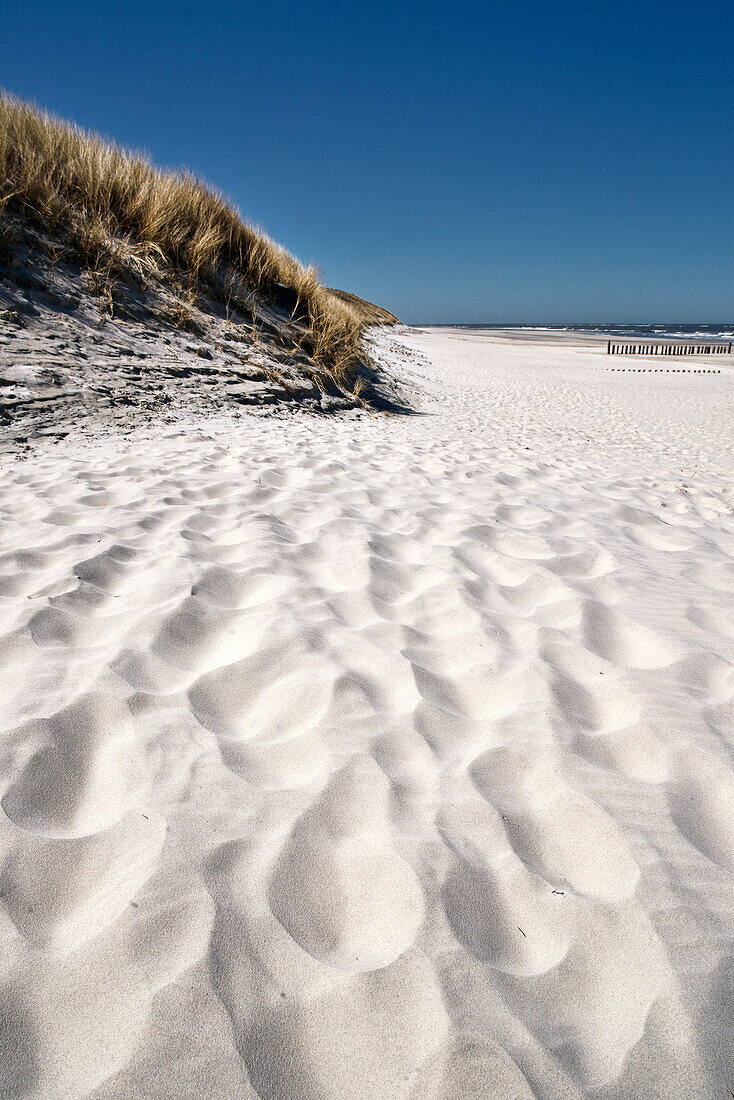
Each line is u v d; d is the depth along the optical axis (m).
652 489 4.96
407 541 3.21
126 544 2.91
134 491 3.70
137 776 1.53
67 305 6.59
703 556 3.23
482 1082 0.95
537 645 2.20
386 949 1.16
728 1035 1.02
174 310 7.54
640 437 8.64
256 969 1.11
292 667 1.99
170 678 1.92
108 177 8.20
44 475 3.94
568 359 26.16
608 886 1.30
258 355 7.93
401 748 1.67
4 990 1.04
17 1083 0.92
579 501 4.21
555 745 1.69
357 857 1.34
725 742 1.72
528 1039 1.01
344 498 3.89
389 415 8.32
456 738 1.73
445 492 4.18
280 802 1.47
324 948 1.16
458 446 6.16
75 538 2.91
